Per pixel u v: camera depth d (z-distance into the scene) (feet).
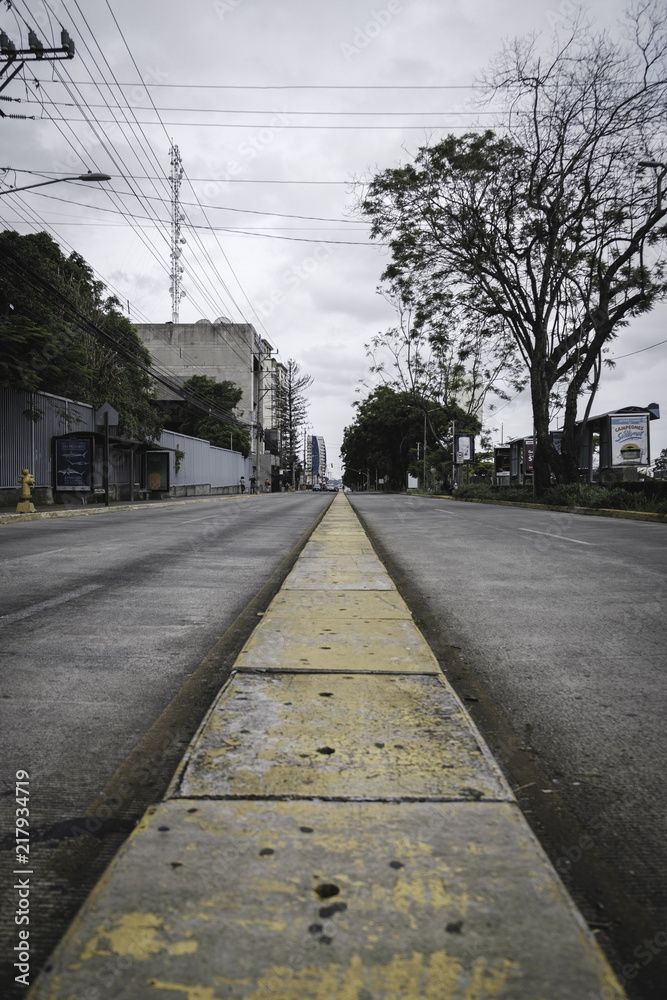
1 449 73.92
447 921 4.96
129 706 11.14
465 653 14.53
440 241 87.30
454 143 81.25
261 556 32.50
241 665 11.80
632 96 73.61
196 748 8.21
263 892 5.29
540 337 91.71
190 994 4.26
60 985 4.36
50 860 6.58
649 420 99.96
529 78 75.87
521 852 5.90
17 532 46.14
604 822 7.39
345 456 370.12
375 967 4.50
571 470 91.35
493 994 4.29
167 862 5.70
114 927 4.89
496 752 9.30
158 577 25.29
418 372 151.74
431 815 6.56
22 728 10.14
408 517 66.39
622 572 26.22
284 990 4.30
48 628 16.79
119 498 109.09
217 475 190.90
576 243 82.99
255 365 280.31
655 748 9.46
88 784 8.26
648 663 13.75
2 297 74.33
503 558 31.07
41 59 48.37
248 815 6.54
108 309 111.96
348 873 5.55
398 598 18.40
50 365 78.02
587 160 78.84
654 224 75.97
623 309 80.43
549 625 17.17
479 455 230.27
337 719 9.22
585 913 5.81
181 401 202.80
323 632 14.32
